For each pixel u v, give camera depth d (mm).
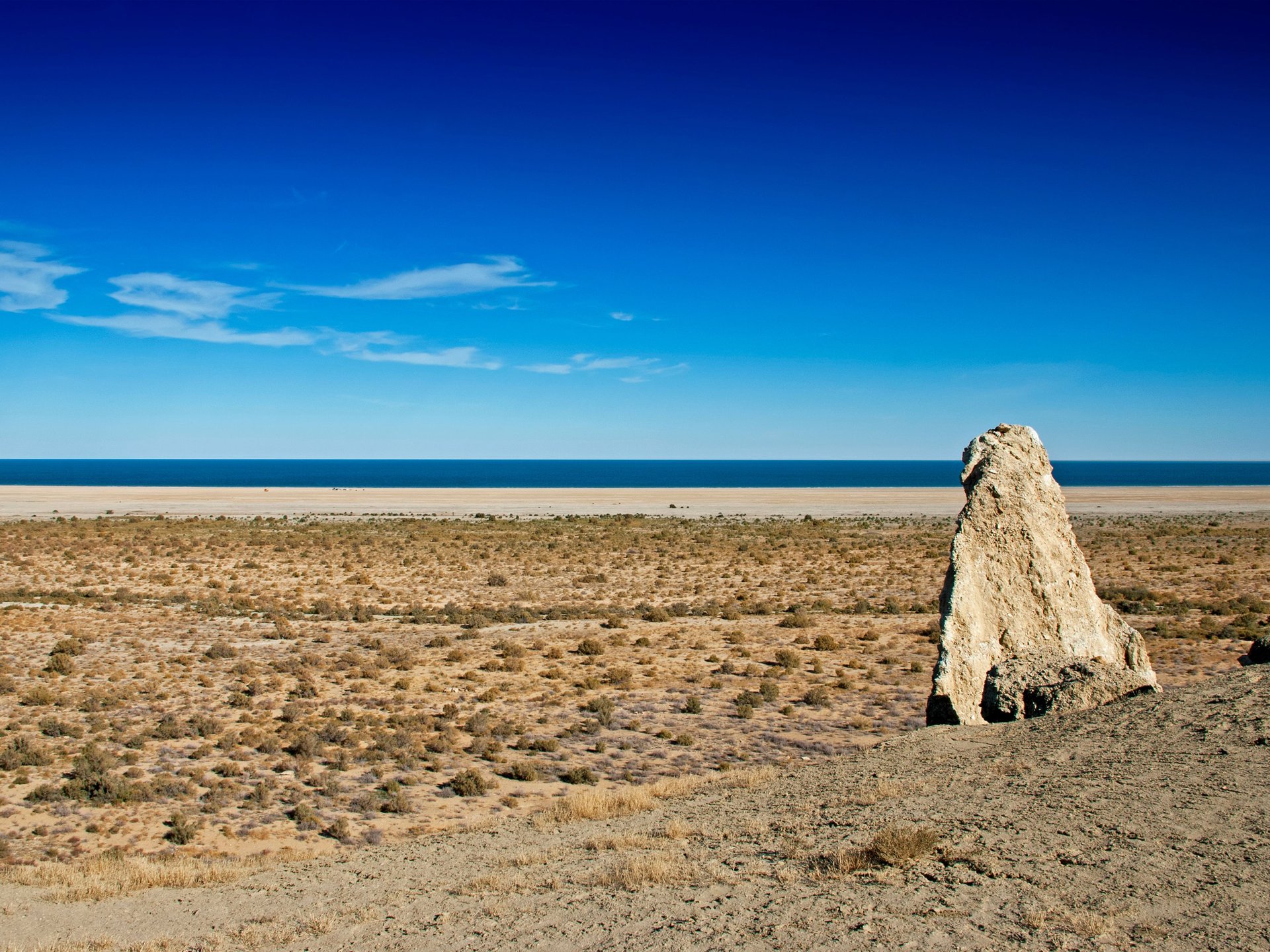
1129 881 8867
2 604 46000
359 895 12461
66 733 24391
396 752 23688
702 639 41062
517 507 128875
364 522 101312
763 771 19047
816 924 8664
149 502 128625
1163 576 60875
